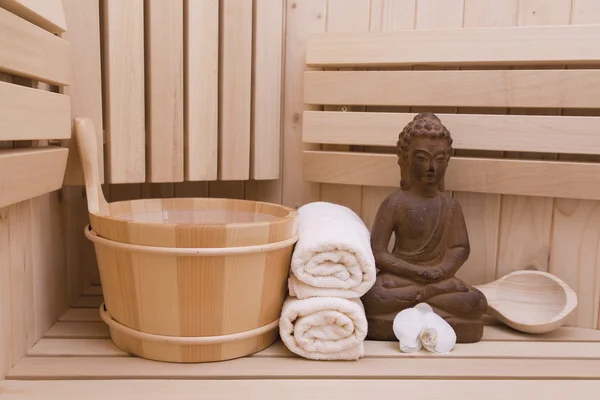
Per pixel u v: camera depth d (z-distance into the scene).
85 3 1.19
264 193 1.56
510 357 1.15
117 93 1.25
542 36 1.27
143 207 1.30
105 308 1.21
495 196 1.39
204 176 1.39
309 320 1.10
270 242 1.07
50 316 1.26
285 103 1.51
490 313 1.35
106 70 1.24
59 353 1.11
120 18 1.23
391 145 1.38
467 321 1.22
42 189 1.03
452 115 1.34
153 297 1.04
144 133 1.30
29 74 0.95
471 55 1.32
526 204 1.37
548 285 1.33
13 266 1.04
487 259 1.41
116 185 1.56
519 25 1.35
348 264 1.12
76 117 1.20
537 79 1.28
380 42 1.38
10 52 0.88
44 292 1.21
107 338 1.20
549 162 1.28
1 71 0.92
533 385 1.02
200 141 1.37
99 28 1.25
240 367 1.07
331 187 1.51
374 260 1.20
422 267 1.24
